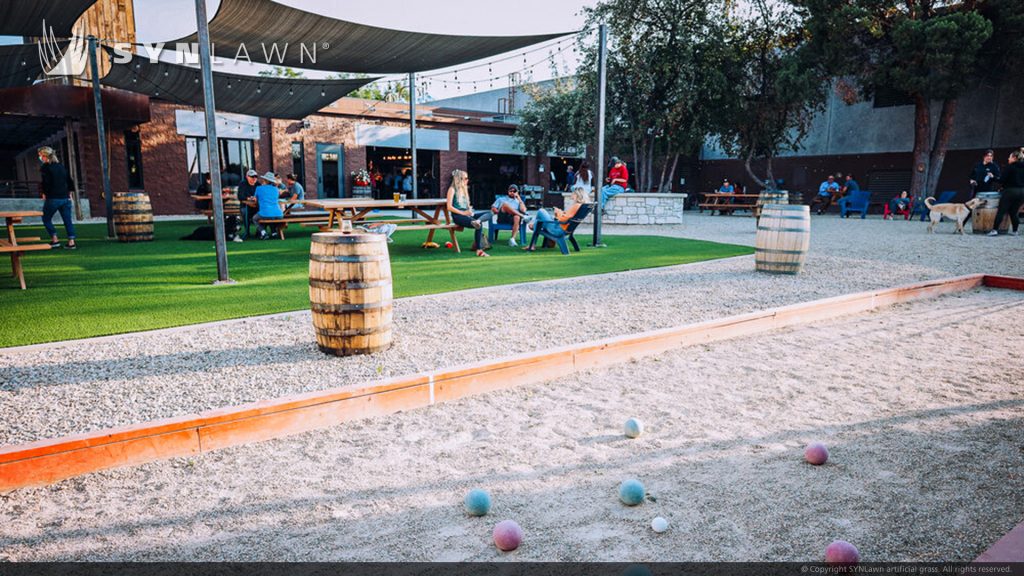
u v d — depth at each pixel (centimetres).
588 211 992
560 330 500
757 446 301
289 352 432
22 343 440
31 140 2275
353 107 2278
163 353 425
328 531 227
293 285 680
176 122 1941
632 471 275
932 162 1991
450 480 267
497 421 336
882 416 341
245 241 1158
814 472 271
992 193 1352
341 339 418
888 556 206
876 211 2348
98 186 1827
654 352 469
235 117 2050
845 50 1992
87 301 586
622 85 2203
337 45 1084
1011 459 283
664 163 2467
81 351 426
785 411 349
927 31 1767
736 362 448
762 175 2720
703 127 2272
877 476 267
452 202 990
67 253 953
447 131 2545
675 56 2109
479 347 449
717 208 2375
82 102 1622
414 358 421
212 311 548
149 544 218
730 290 679
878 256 973
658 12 2083
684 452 294
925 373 421
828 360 453
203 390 352
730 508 241
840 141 2459
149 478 270
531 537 221
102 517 236
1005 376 414
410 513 239
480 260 908
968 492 252
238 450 299
